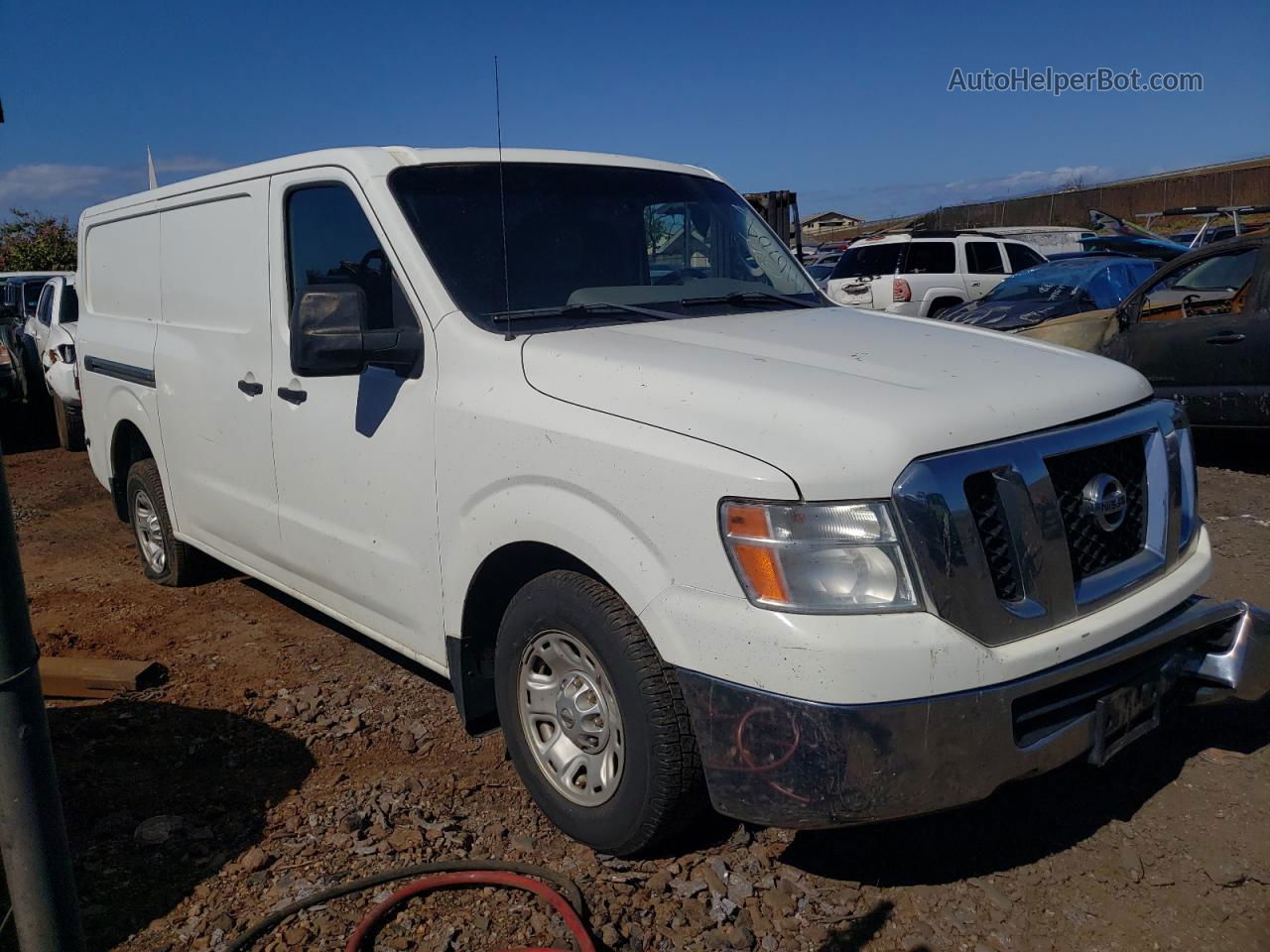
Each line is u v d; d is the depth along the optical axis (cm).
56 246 2542
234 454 452
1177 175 3919
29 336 1209
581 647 295
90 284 612
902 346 320
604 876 296
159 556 589
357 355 331
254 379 427
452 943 270
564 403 295
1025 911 282
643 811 281
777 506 245
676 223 409
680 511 260
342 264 378
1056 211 3634
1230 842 312
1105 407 293
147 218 527
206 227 462
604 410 285
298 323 329
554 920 277
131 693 438
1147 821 323
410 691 434
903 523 242
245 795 351
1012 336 353
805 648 240
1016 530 257
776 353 306
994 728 248
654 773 275
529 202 378
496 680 327
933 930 275
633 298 370
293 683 446
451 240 354
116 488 605
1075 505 279
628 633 278
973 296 1606
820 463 244
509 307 344
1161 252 1916
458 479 325
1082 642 263
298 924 279
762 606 246
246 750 384
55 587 608
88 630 521
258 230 420
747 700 249
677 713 272
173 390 496
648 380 284
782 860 304
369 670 459
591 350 307
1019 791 342
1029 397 278
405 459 348
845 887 292
